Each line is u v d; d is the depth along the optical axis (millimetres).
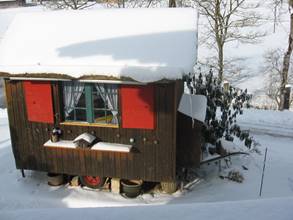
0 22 36219
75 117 8844
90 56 8273
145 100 8133
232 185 9438
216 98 10617
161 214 3832
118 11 9539
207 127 9969
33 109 8836
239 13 23188
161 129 8242
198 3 20188
